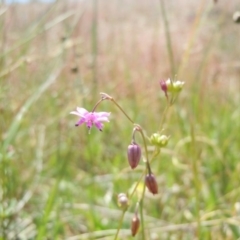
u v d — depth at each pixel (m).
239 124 0.47
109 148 0.50
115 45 0.66
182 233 0.34
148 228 0.33
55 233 0.32
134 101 0.56
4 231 0.29
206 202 0.37
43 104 0.46
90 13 0.65
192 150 0.29
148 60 0.65
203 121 0.48
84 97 0.41
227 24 0.64
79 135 0.45
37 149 0.42
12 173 0.32
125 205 0.21
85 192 0.41
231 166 0.42
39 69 0.45
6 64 0.39
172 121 0.47
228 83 0.59
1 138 0.31
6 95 0.36
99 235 0.33
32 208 0.36
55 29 0.50
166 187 0.41
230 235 0.34
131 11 0.70
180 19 0.70
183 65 0.36
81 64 0.52
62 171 0.32
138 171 0.42
